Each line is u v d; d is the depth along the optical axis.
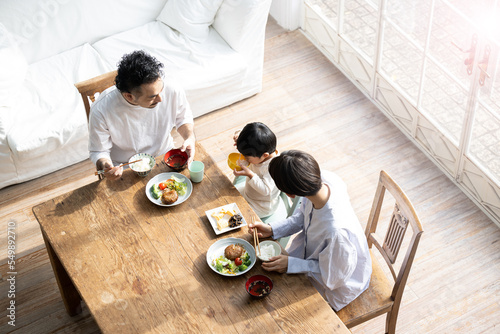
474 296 2.85
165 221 2.27
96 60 3.69
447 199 3.30
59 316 2.86
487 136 2.99
